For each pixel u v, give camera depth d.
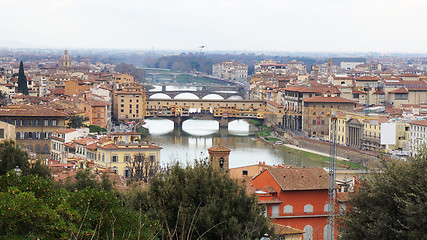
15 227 81.12
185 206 118.25
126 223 90.44
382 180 125.62
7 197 83.44
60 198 89.06
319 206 162.25
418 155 130.00
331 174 167.50
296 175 164.50
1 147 149.12
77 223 86.38
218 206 119.88
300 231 139.00
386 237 119.19
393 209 122.75
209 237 117.19
